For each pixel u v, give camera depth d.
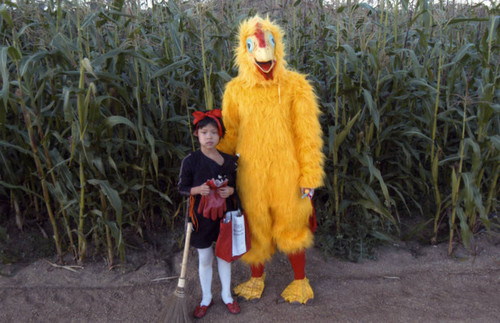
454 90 3.53
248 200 2.42
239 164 2.42
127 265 3.22
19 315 2.64
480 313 2.57
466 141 3.00
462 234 3.18
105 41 3.54
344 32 3.41
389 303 2.74
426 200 3.84
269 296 2.83
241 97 2.38
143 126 3.05
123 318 2.64
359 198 3.51
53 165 2.98
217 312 2.67
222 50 3.51
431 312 2.61
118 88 2.79
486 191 3.93
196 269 3.19
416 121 3.72
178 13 3.67
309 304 2.72
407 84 3.39
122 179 3.09
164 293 2.92
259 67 2.24
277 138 2.33
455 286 2.94
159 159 3.63
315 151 2.41
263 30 2.27
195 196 2.42
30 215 3.63
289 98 2.38
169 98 3.46
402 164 3.70
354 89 3.08
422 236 3.61
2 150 3.22
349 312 2.63
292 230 2.54
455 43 4.16
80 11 3.08
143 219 3.70
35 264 3.20
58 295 2.86
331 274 3.14
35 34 3.01
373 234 3.40
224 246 2.42
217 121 2.26
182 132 3.65
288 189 2.40
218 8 4.02
